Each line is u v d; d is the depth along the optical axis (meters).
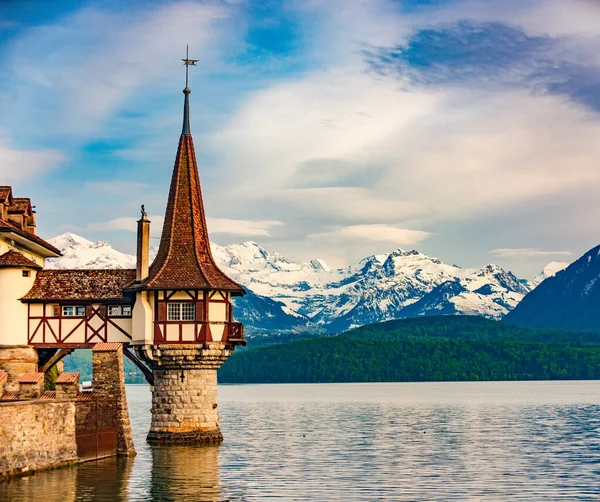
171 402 71.56
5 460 50.59
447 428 103.31
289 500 51.25
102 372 61.56
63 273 74.69
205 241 75.50
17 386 71.06
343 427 105.19
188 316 71.38
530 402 167.75
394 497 52.75
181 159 76.88
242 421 116.56
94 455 59.91
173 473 58.75
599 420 116.25
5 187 77.50
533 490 55.75
